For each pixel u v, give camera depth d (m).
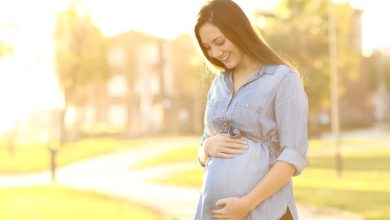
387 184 22.61
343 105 91.12
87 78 63.41
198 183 27.41
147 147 60.94
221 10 3.13
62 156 51.78
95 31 62.97
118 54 88.94
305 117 3.15
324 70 45.66
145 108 87.62
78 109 71.56
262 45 3.20
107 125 88.44
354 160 38.97
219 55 3.17
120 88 88.62
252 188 3.12
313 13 45.25
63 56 62.38
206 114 3.37
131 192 24.14
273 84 3.14
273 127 3.17
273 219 3.10
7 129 55.88
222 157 3.21
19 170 42.00
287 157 3.07
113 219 14.52
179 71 89.81
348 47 45.97
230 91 3.26
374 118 93.25
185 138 76.25
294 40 44.31
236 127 3.23
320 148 51.66
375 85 99.06
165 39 89.81
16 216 15.10
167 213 16.06
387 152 44.03
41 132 78.44
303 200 17.95
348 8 44.53
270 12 45.25
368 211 15.10
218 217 3.10
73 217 14.87
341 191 20.14
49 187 25.47
